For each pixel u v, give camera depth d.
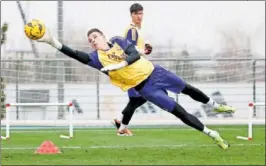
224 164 27.27
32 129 47.41
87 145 35.75
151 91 25.33
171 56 55.97
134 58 24.47
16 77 51.59
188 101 53.88
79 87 53.00
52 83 52.28
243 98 54.41
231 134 43.00
